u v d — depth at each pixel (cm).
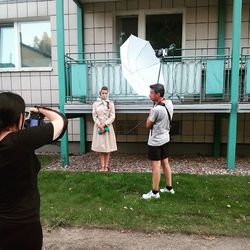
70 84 636
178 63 595
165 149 442
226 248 313
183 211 394
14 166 166
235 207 407
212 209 401
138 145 768
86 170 611
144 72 543
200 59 589
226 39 700
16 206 170
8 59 824
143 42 552
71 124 793
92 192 471
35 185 182
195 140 745
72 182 513
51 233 352
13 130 178
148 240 332
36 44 805
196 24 708
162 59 598
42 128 173
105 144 582
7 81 818
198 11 704
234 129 585
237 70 568
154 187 438
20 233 170
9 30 815
